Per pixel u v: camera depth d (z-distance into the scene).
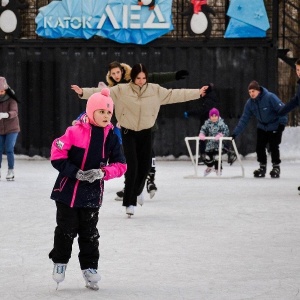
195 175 29.02
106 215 18.28
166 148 38.19
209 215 18.25
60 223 10.77
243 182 27.20
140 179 17.88
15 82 38.16
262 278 11.45
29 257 13.12
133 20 37.81
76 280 11.36
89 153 10.68
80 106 38.22
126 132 17.66
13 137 27.08
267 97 28.56
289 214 18.41
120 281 11.30
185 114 36.62
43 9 37.91
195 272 11.88
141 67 17.48
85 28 37.84
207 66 38.16
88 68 38.03
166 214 18.44
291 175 30.41
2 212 18.80
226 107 38.19
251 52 38.16
